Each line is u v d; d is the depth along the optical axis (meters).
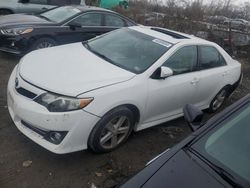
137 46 5.10
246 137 2.87
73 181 3.86
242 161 2.68
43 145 3.89
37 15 8.45
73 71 4.28
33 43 7.45
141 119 4.66
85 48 5.27
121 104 4.19
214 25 14.22
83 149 4.04
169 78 4.90
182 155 2.68
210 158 2.67
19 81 4.17
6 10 10.07
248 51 13.40
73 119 3.78
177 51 5.07
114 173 4.13
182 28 14.32
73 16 7.98
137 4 16.31
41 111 3.78
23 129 4.07
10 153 4.13
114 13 8.75
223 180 2.47
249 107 3.10
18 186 3.64
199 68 5.57
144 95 4.47
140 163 4.44
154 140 5.11
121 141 4.57
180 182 2.43
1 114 4.96
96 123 4.00
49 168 3.99
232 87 6.65
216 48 6.09
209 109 6.39
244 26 14.18
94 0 17.88
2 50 7.41
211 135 2.86
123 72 4.49
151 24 14.98
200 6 14.83
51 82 3.98
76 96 3.81
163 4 16.02
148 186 2.41
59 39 7.80
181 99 5.24
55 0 11.12
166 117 5.18
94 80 4.13
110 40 5.41
